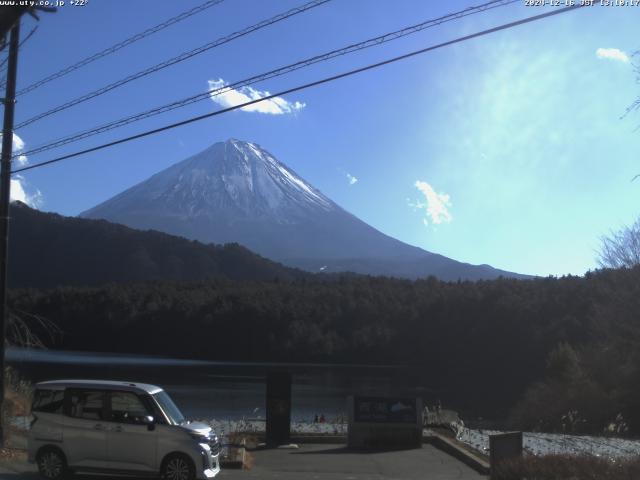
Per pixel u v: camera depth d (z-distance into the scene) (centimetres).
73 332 9631
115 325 9925
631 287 3578
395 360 9988
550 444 1864
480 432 2300
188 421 1299
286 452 1809
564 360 3403
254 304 10544
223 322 10444
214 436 1298
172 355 10200
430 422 2344
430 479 1392
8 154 1527
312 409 4759
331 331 10538
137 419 1232
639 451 1661
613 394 3103
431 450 1864
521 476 1211
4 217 1530
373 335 10088
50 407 1255
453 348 9312
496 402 5538
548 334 7531
